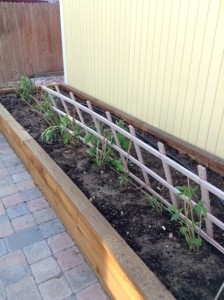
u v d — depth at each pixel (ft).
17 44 24.58
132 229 6.02
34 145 9.36
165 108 10.85
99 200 6.89
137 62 11.75
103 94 14.83
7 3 22.90
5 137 13.28
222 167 8.13
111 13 12.50
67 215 7.30
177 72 9.89
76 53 16.31
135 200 6.91
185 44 9.29
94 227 5.68
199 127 9.52
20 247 7.21
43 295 6.02
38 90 15.72
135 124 11.90
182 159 9.28
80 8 14.60
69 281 6.32
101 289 6.16
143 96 11.91
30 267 6.66
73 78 17.52
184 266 5.14
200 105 9.29
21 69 25.61
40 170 8.71
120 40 12.41
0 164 11.11
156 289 4.38
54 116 11.61
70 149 9.57
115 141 8.06
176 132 10.59
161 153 6.18
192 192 5.46
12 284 6.24
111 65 13.51
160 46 10.34
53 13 25.12
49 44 26.05
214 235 5.89
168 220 6.27
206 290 4.70
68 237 7.55
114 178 7.83
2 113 12.64
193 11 8.71
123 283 4.98
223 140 8.73
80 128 10.48
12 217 8.27
